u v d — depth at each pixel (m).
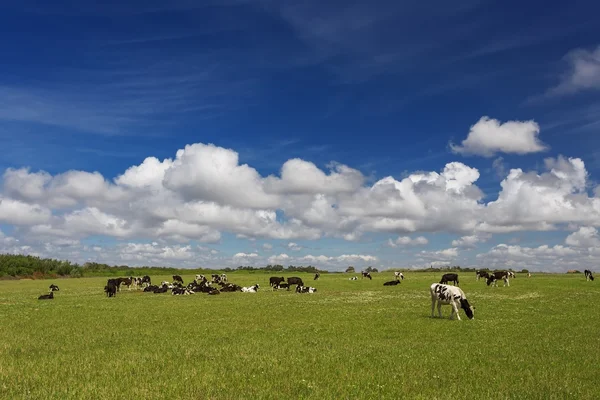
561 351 15.95
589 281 62.44
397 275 77.38
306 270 154.12
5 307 34.59
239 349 16.39
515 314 27.75
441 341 18.58
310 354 15.44
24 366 13.62
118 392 10.73
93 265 132.50
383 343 17.86
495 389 11.07
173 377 12.13
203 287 55.00
